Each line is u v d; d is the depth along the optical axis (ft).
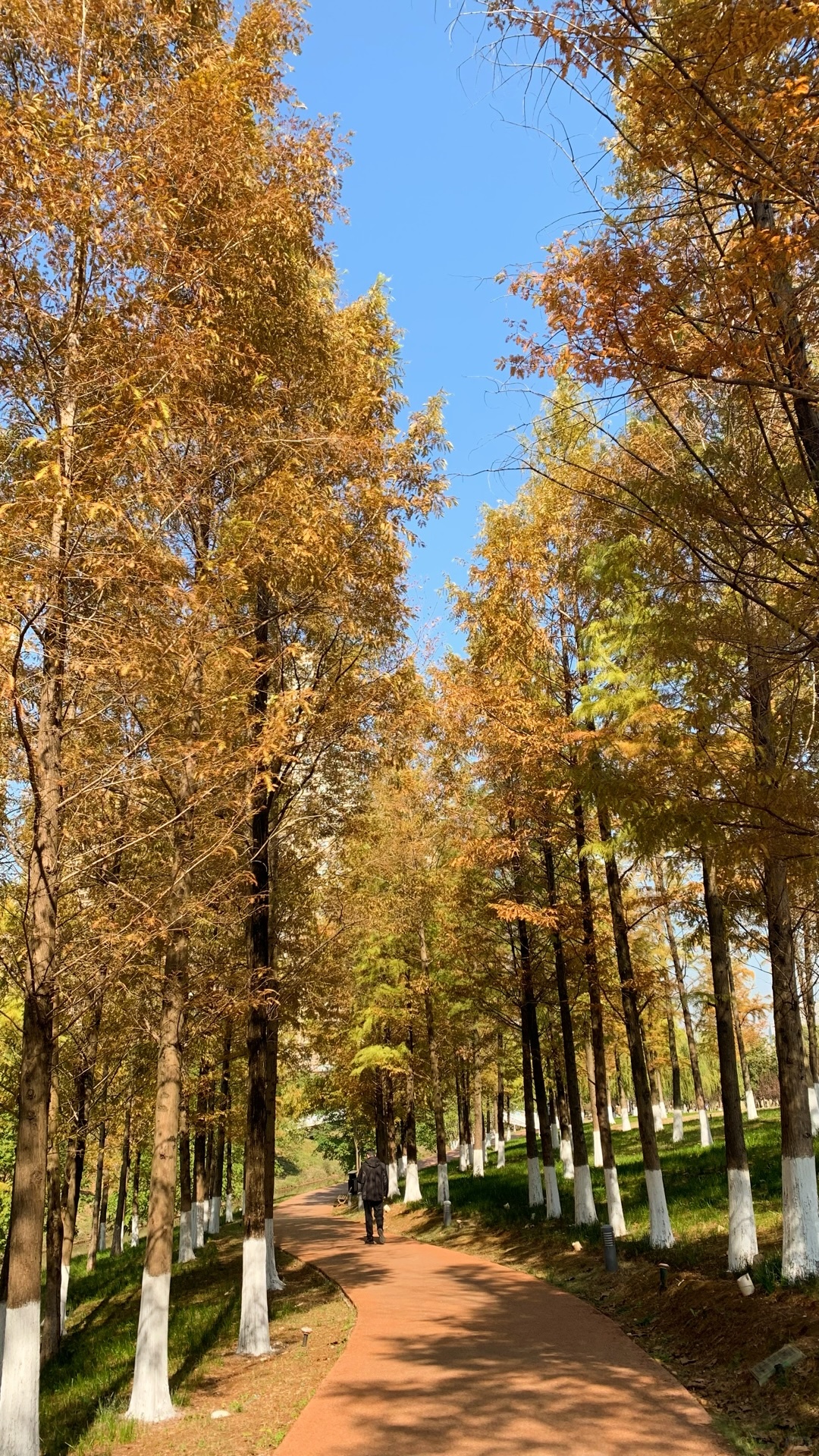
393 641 36.06
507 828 51.03
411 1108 90.43
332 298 39.63
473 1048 82.79
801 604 14.03
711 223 14.05
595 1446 18.33
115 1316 52.85
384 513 32.40
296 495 27.14
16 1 21.20
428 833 75.15
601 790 16.40
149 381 21.36
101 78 22.52
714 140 12.44
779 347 13.24
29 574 18.13
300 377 32.27
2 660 18.40
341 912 50.70
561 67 12.45
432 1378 24.62
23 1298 18.86
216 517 28.99
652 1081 128.26
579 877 52.08
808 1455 17.26
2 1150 58.49
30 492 19.30
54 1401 31.19
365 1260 54.95
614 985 53.06
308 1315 38.45
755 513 14.21
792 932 29.60
